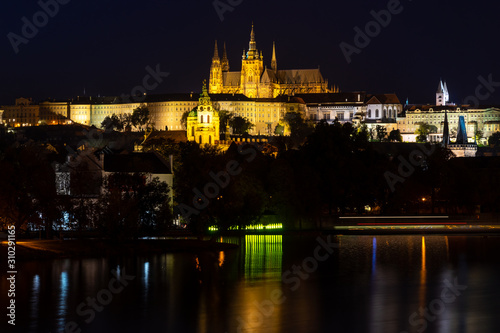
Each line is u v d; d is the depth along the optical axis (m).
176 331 162.62
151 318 171.12
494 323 170.38
